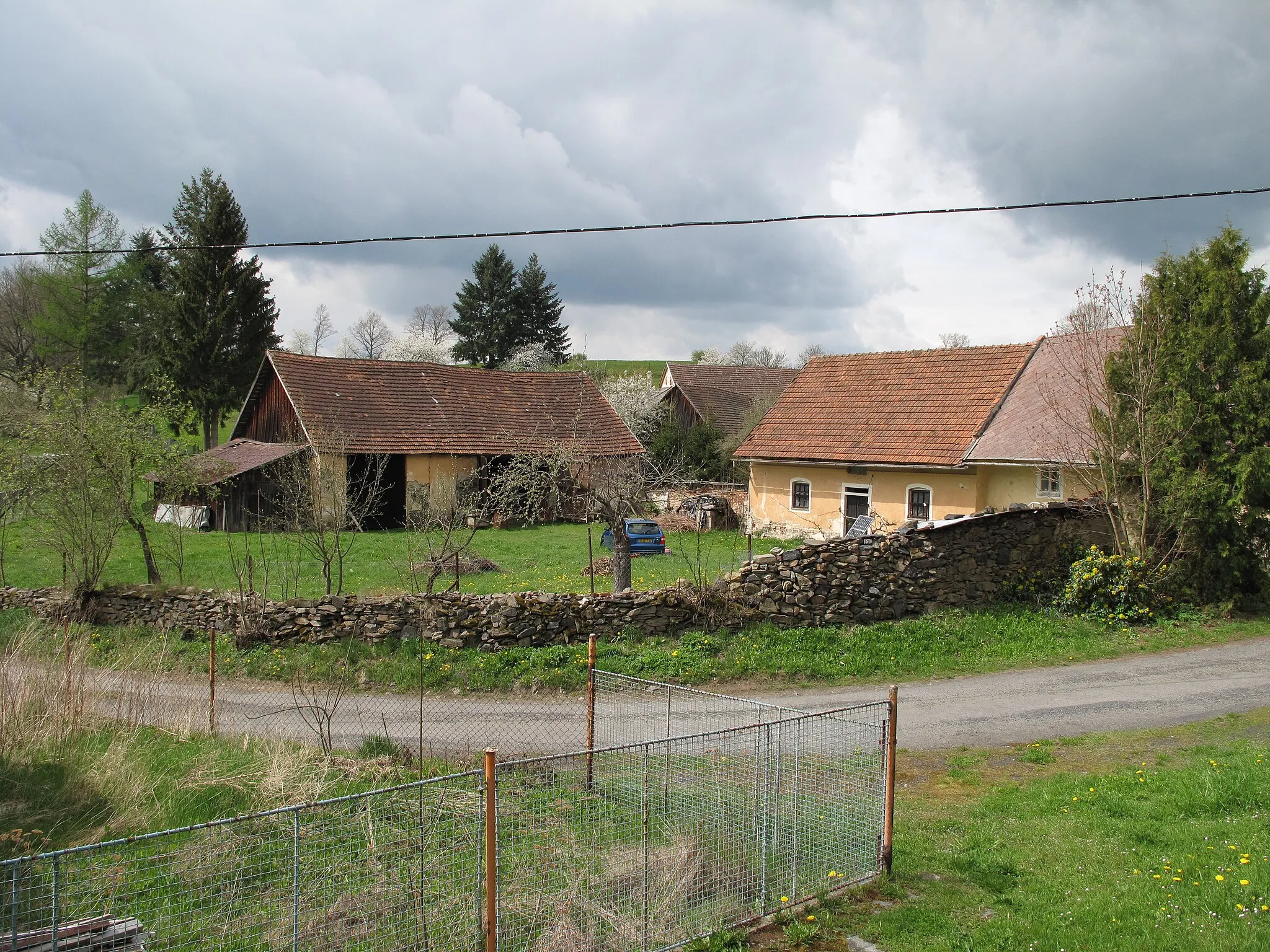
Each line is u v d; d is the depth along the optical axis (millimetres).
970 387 28297
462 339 74812
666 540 30109
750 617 15586
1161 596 17578
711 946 6004
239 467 32281
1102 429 18500
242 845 6203
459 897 5836
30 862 5414
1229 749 10297
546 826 6754
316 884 5773
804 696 13227
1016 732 11438
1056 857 7402
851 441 29016
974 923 6344
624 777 8102
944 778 9727
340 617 15062
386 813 6996
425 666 14008
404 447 35344
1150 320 18109
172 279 55500
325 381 37062
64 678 9852
